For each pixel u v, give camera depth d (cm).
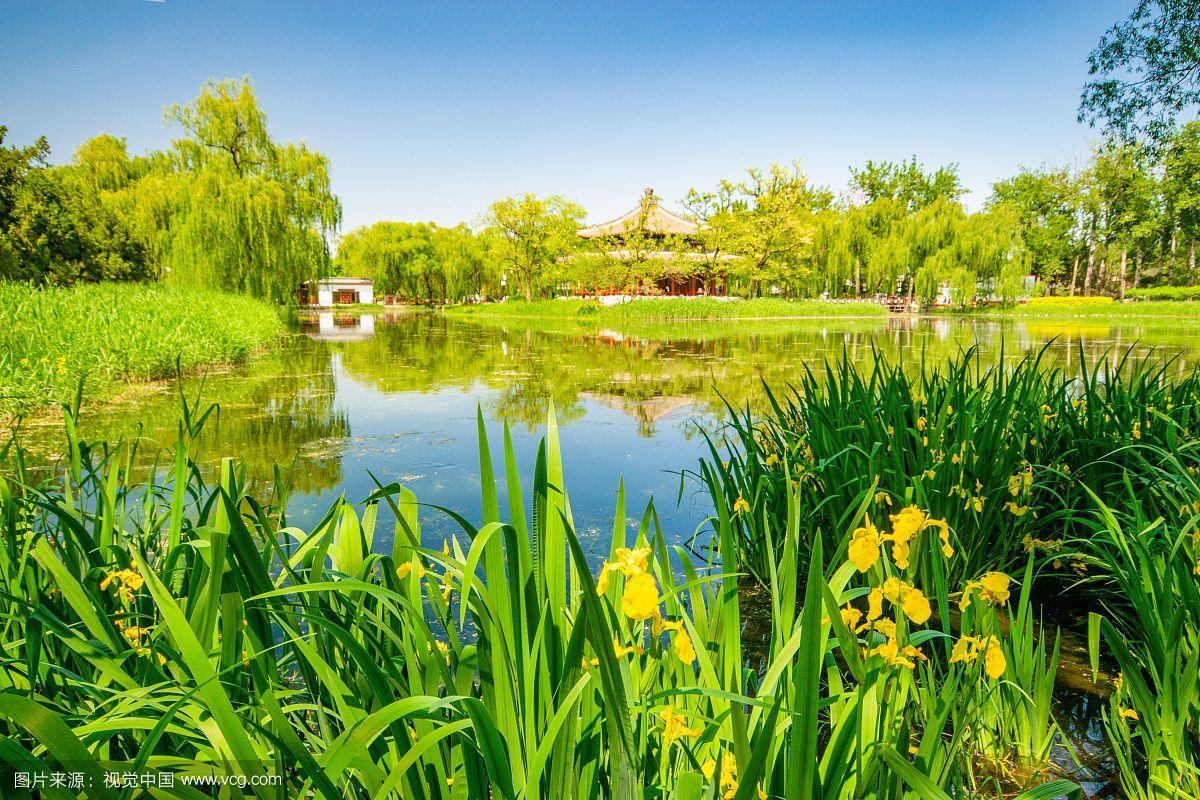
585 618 79
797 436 319
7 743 68
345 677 112
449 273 3981
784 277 3384
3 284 972
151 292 1266
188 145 2012
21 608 107
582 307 2841
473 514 353
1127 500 250
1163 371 335
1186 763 130
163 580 129
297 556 127
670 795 88
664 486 413
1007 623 229
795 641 89
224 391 782
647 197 3275
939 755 104
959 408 270
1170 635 137
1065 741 149
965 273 2864
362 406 704
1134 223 3456
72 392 610
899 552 87
